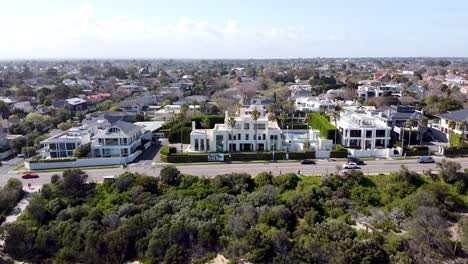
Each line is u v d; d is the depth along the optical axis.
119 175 88.62
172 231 68.00
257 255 63.50
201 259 65.62
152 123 151.88
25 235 69.25
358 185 84.88
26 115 165.00
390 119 127.00
